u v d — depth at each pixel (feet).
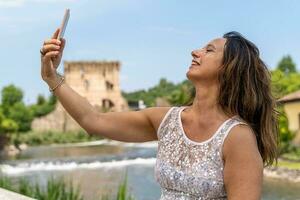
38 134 189.37
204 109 6.20
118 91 229.66
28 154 132.16
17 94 273.75
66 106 7.08
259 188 5.74
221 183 5.87
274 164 6.48
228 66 6.12
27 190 24.04
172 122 6.39
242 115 6.21
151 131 6.93
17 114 228.22
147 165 89.45
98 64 227.61
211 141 5.94
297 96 106.11
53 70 7.00
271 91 6.33
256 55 6.26
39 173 80.18
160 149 6.40
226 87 6.14
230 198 5.78
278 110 6.52
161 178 6.24
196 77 6.28
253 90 6.14
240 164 5.76
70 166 90.94
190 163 6.01
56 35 6.93
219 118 6.09
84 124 7.04
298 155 79.92
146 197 52.13
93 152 129.08
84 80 226.99
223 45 6.28
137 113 6.99
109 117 7.07
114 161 97.30
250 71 6.18
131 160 98.84
